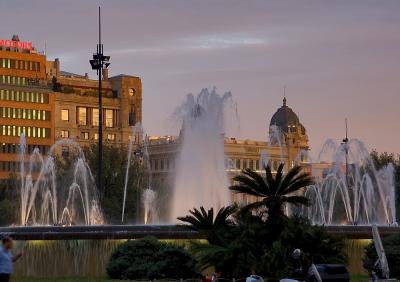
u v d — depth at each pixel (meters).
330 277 37.94
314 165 181.38
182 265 46.25
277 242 41.16
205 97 83.44
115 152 167.38
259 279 35.53
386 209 149.00
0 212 165.50
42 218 169.12
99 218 155.38
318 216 158.25
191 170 83.25
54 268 50.44
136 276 46.66
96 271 50.12
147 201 161.25
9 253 27.97
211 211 44.00
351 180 164.00
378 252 41.84
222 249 41.91
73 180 171.50
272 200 43.06
